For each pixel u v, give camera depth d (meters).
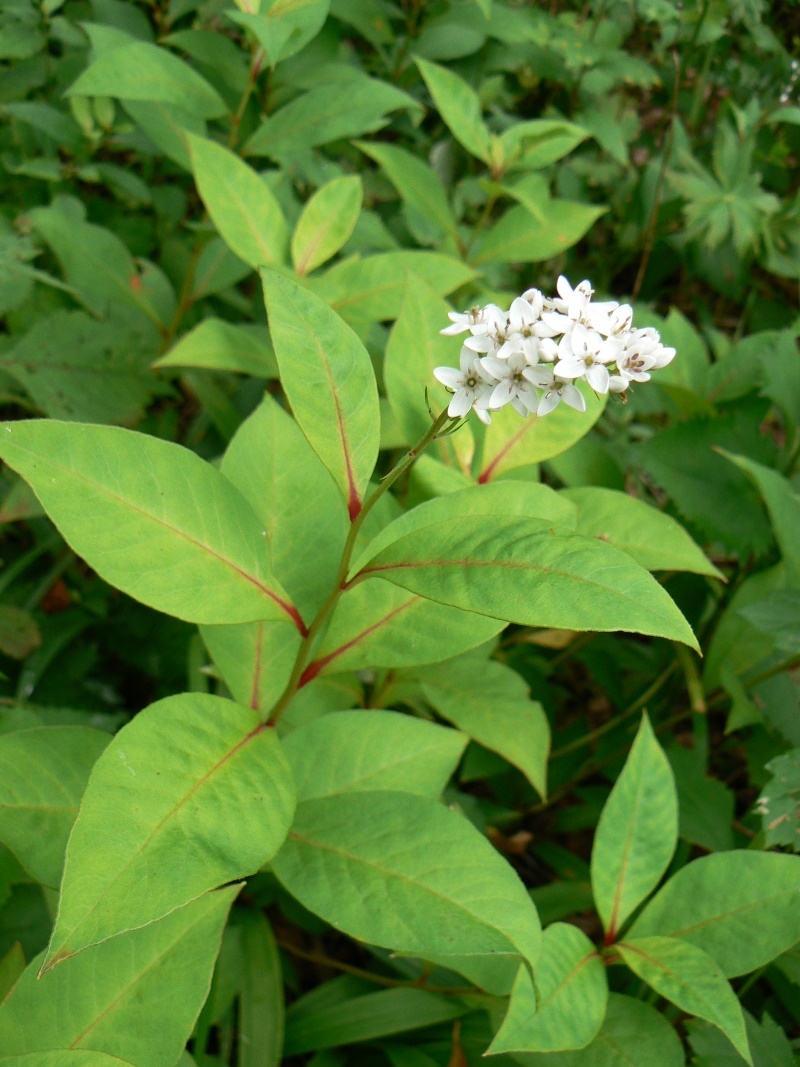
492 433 0.29
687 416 0.43
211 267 0.42
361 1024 0.29
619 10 0.57
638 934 0.26
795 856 0.26
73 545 0.20
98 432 0.21
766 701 0.37
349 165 0.50
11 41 0.42
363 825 0.23
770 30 0.59
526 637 0.38
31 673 0.36
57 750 0.23
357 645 0.24
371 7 0.46
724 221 0.51
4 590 0.39
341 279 0.34
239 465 0.26
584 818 0.38
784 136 0.60
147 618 0.39
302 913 0.32
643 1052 0.24
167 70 0.35
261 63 0.38
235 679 0.26
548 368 0.20
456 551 0.20
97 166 0.43
